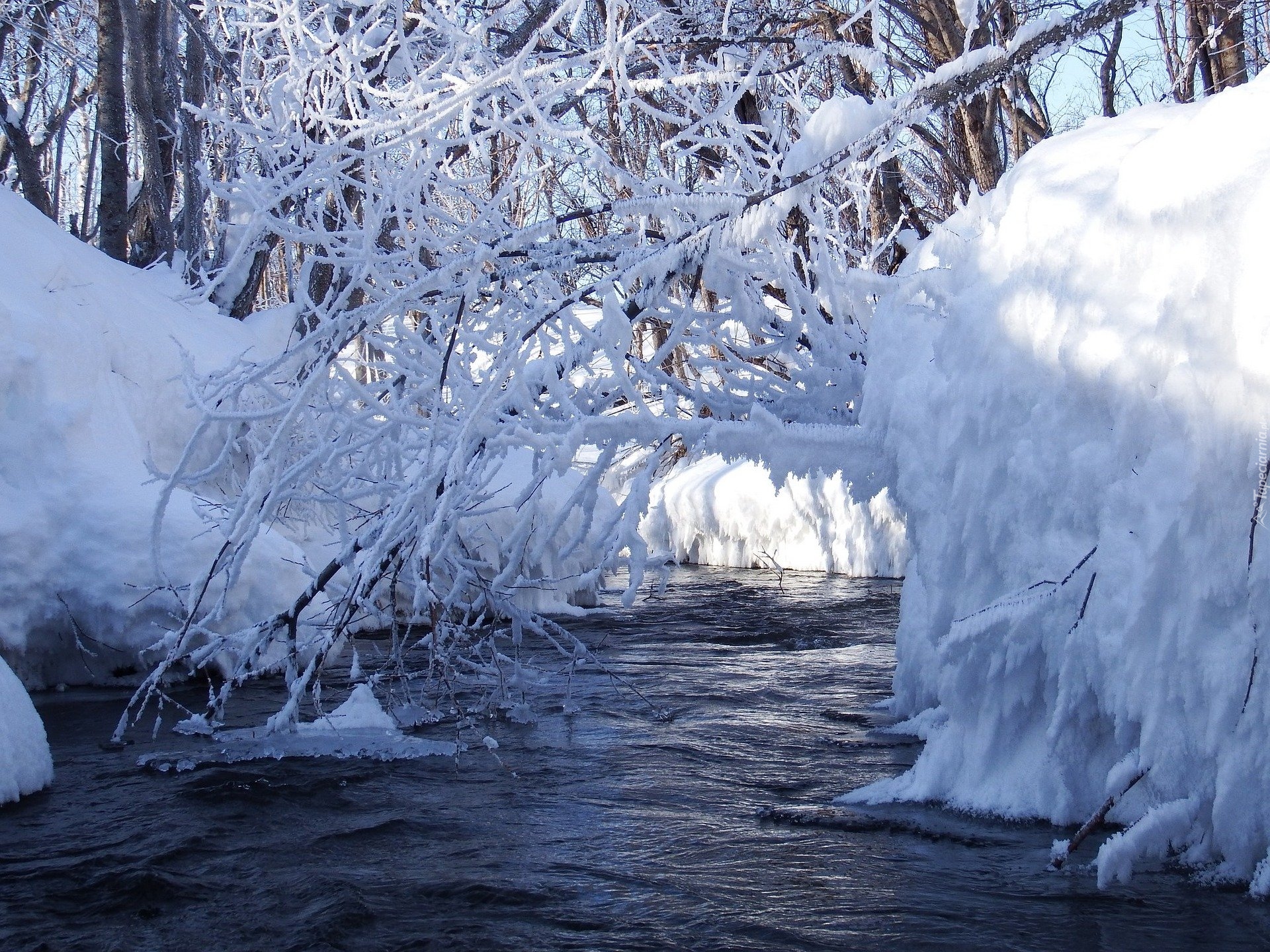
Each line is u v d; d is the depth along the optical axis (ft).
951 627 16.63
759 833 15.99
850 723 22.99
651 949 12.29
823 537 57.52
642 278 21.72
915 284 18.95
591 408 21.54
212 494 32.19
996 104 37.37
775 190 19.88
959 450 16.48
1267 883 12.80
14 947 12.66
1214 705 13.04
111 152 46.83
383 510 22.86
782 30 28.94
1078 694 14.69
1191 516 13.28
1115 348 14.29
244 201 21.88
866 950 12.10
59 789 18.57
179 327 35.35
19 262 29.99
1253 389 12.78
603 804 17.61
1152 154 14.51
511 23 37.17
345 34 22.13
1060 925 12.44
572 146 23.34
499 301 22.43
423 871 14.75
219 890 14.23
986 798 16.24
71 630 26.55
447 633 23.30
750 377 23.57
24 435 27.30
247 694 26.63
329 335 21.16
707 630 36.88
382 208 21.63
